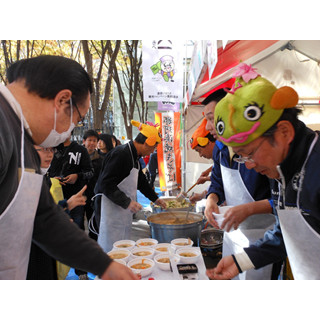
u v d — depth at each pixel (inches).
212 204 64.2
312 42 104.7
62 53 362.3
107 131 582.2
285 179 35.7
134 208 88.0
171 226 79.1
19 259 34.3
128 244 78.3
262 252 42.6
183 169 205.6
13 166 31.0
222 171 68.0
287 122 32.7
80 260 34.6
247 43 86.1
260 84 32.4
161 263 59.1
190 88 143.8
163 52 130.2
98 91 315.0
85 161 119.9
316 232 35.0
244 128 32.6
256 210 51.7
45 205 37.6
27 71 34.3
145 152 94.1
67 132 38.1
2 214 31.4
